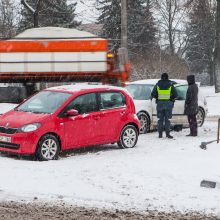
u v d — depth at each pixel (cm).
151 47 7538
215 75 5259
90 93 1744
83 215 1002
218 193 1177
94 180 1305
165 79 2081
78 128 1686
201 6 6166
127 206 1079
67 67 2325
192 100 2123
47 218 977
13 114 1683
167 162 1487
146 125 2252
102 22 7056
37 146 1587
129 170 1408
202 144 1708
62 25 4703
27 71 2322
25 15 4838
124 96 1853
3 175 1341
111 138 1794
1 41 2319
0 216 988
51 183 1268
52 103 1688
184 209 1055
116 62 2359
